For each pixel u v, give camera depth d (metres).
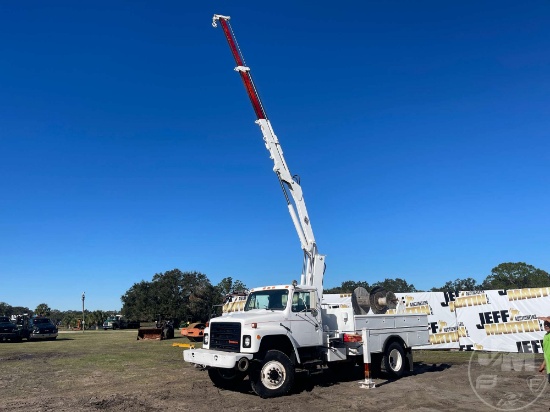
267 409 8.37
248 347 9.46
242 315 10.36
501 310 17.58
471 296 18.12
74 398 9.45
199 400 9.20
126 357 17.47
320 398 9.32
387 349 11.84
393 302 12.77
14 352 20.34
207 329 10.73
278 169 12.30
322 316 11.43
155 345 23.94
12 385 11.18
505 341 17.36
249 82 12.75
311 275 12.05
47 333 29.91
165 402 9.00
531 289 17.22
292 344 10.13
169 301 62.22
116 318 61.78
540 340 16.80
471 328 17.95
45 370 13.88
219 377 10.81
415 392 9.76
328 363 12.04
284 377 9.66
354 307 11.91
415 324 12.88
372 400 9.02
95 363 15.53
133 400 9.19
